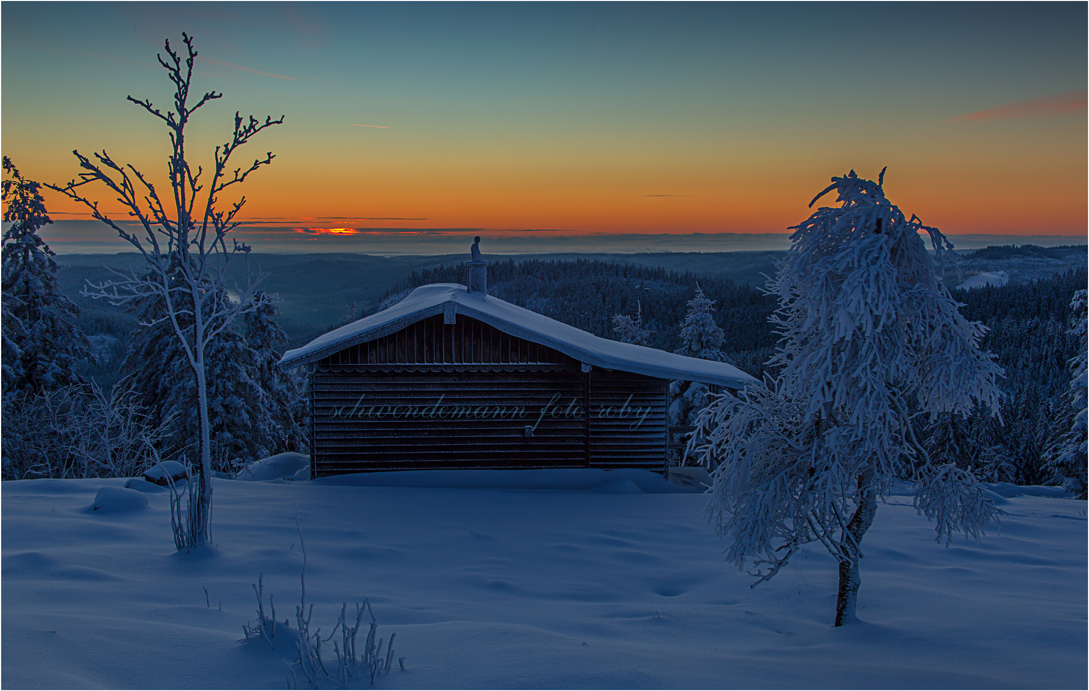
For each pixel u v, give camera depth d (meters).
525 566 8.66
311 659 4.21
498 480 15.01
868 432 6.21
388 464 15.13
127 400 23.94
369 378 15.12
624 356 15.73
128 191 8.29
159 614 5.48
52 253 25.41
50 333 25.14
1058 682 4.58
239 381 24.61
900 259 6.64
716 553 9.61
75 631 4.35
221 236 8.89
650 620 6.31
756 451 6.68
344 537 9.66
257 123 8.81
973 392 6.18
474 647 4.69
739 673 4.54
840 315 6.11
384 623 5.66
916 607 6.93
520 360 15.44
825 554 9.31
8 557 6.95
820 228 6.73
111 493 10.12
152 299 20.11
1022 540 10.35
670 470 17.89
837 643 5.75
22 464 21.02
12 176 24.53
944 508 6.43
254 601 6.26
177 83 8.45
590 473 15.34
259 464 17.89
